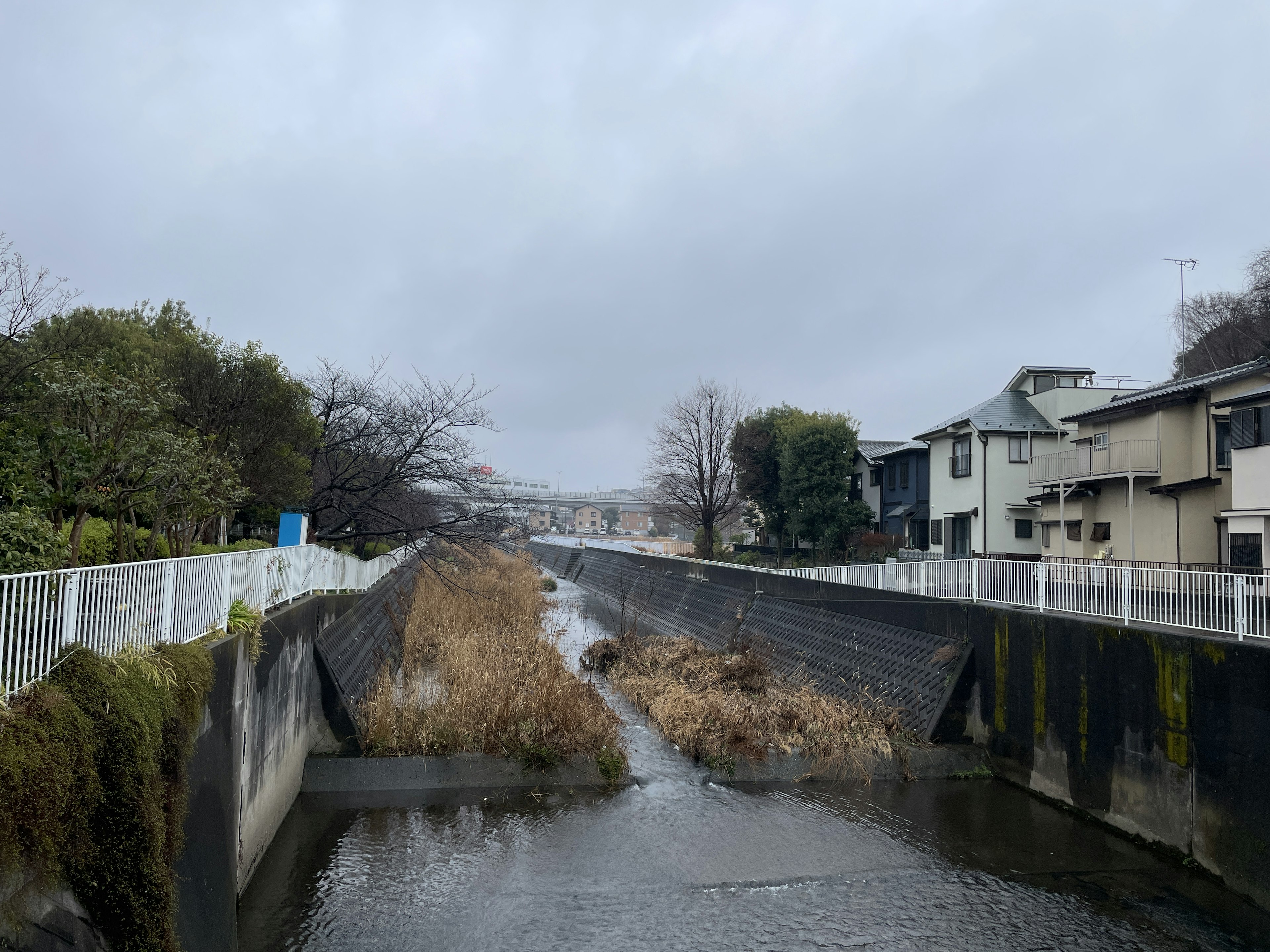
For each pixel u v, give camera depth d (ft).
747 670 48.78
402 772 33.47
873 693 42.86
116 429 23.18
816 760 36.19
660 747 39.24
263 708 25.94
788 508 113.91
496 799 32.42
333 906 23.44
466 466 62.03
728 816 31.22
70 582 14.02
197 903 16.84
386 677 39.42
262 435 41.47
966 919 23.31
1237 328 89.81
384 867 26.17
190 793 16.99
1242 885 24.08
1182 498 61.87
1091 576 33.73
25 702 12.18
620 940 21.97
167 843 15.02
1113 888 25.20
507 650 46.34
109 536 31.17
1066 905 24.09
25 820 10.59
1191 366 99.35
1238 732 24.44
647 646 59.26
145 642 17.02
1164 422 64.64
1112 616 32.04
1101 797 30.27
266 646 26.13
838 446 109.19
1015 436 88.84
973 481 90.48
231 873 20.51
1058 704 32.68
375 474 58.90
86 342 36.29
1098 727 30.48
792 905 24.03
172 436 24.80
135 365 28.63
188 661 17.56
